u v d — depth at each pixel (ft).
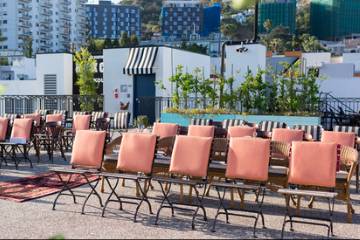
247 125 33.53
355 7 314.35
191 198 22.54
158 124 31.48
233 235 17.17
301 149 19.17
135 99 65.05
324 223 18.72
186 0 330.54
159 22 408.26
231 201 21.48
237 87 50.11
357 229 18.13
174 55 65.57
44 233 16.76
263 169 19.30
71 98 64.03
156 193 24.32
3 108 66.85
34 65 113.60
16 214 19.39
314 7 312.71
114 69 66.28
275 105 46.11
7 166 31.71
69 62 70.03
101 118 39.81
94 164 21.72
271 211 20.94
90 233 16.90
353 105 63.16
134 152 21.17
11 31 342.44
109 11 440.86
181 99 49.24
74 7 403.75
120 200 20.54
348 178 19.12
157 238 16.53
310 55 109.70
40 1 363.76
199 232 17.46
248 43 55.67
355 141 26.86
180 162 20.39
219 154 24.86
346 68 93.61
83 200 22.18
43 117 42.22
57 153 38.52
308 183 18.76
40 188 24.47
